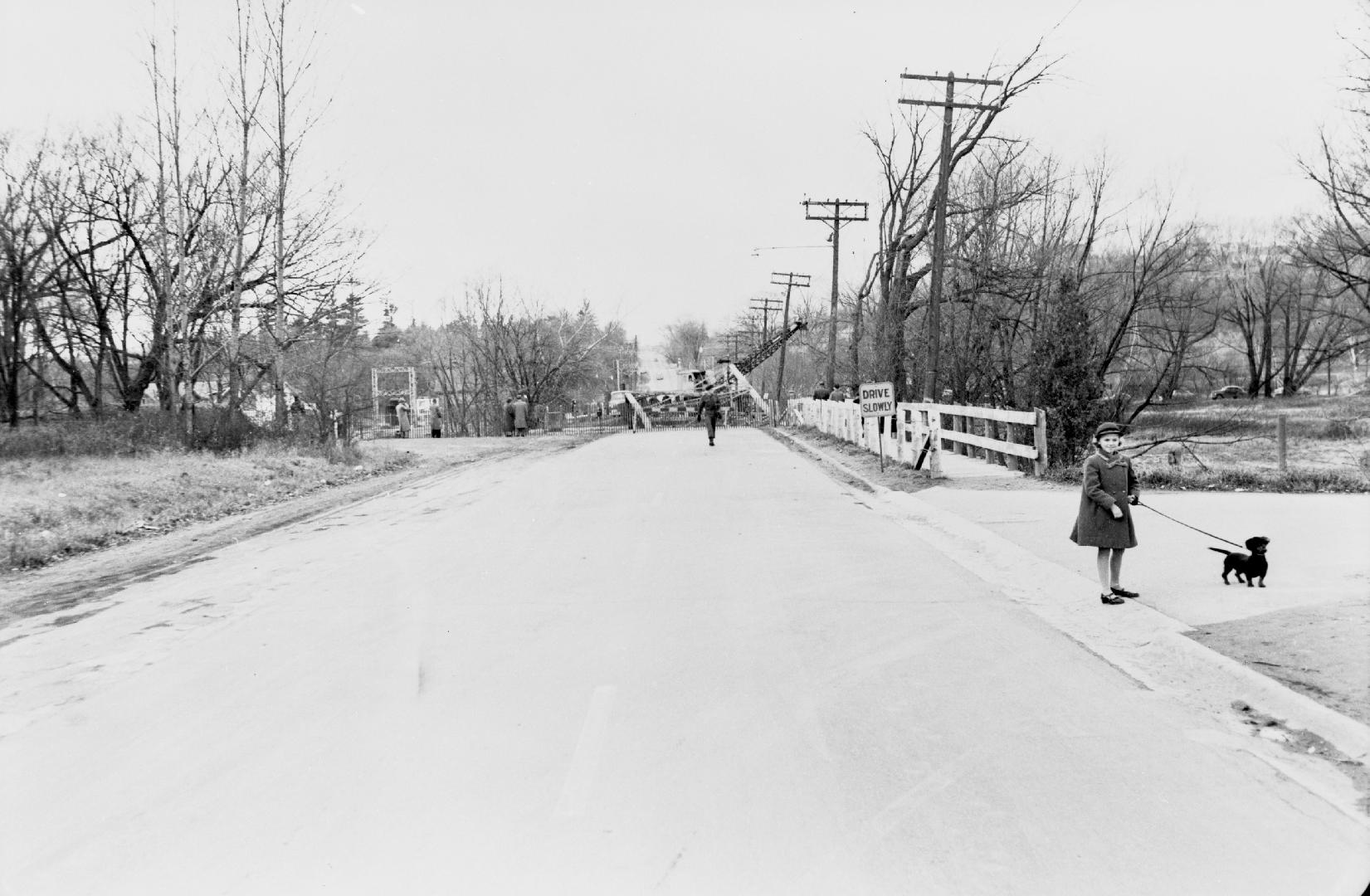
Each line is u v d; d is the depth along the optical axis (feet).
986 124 93.81
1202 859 12.20
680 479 63.98
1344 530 35.17
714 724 17.20
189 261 71.31
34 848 13.02
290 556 36.63
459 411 199.72
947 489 51.29
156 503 48.19
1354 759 15.21
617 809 13.76
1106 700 18.40
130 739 17.10
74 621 26.81
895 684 19.49
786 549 35.88
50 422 71.82
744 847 12.61
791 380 288.10
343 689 19.67
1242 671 18.57
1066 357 58.49
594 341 198.29
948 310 95.71
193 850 12.84
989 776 14.82
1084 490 25.70
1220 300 234.58
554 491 57.67
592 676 20.24
